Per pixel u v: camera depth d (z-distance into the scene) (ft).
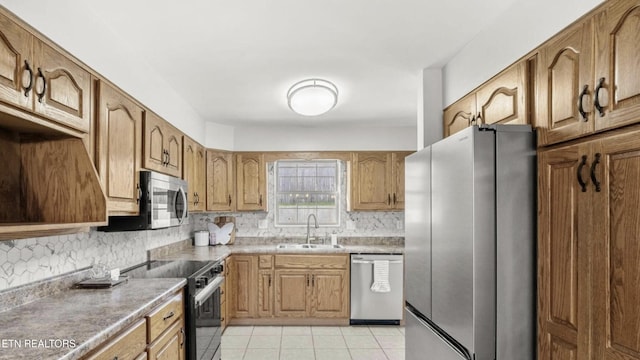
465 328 5.69
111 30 7.04
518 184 5.51
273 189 16.97
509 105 6.20
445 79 8.93
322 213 17.02
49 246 6.81
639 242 3.80
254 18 6.65
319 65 8.93
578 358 4.58
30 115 4.95
